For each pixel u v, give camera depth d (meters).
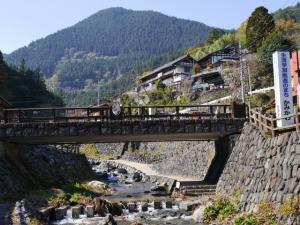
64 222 24.05
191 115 33.66
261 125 23.83
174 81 92.38
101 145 81.00
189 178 40.19
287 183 18.16
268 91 56.00
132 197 33.78
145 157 62.72
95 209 26.38
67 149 52.03
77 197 29.11
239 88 63.28
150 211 27.78
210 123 32.78
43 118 33.28
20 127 31.25
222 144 35.22
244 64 66.00
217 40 105.69
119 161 67.62
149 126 32.41
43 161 38.41
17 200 25.72
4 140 32.44
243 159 24.78
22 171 32.22
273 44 64.06
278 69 24.98
